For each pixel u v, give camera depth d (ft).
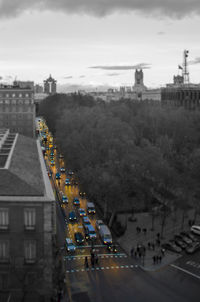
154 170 380.99
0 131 423.23
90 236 300.61
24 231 194.18
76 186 456.86
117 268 254.88
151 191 416.67
